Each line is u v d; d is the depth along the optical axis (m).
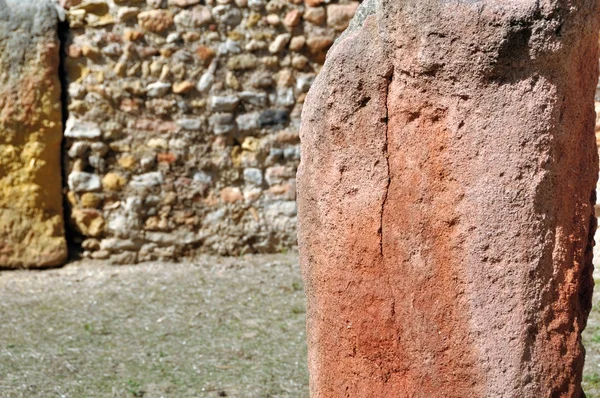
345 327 2.27
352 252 2.22
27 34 5.79
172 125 6.04
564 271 2.08
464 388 2.12
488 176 2.03
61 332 4.95
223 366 4.44
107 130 5.97
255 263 6.09
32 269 6.00
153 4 5.91
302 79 6.12
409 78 2.07
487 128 2.02
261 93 6.10
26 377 4.31
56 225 6.02
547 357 2.09
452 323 2.11
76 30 5.89
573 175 2.08
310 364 2.40
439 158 2.07
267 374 4.33
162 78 5.97
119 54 5.93
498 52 1.96
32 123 5.86
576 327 2.13
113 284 5.75
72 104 5.93
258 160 6.16
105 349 4.70
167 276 5.88
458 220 2.06
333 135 2.21
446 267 2.09
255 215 6.21
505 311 2.06
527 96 1.99
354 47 2.16
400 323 2.18
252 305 5.33
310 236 2.31
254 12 6.01
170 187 6.09
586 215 2.13
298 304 5.32
